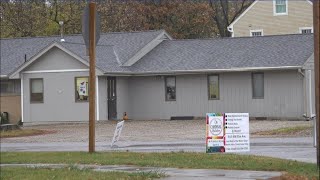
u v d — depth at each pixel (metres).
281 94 61.38
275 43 65.25
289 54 61.91
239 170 25.30
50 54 65.38
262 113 62.06
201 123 58.19
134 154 32.22
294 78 60.72
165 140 43.03
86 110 64.00
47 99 65.50
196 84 64.81
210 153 30.39
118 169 26.70
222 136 29.69
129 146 38.94
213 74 64.12
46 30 100.44
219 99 63.88
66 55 64.56
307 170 23.94
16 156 33.75
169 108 65.75
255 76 62.66
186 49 68.75
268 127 50.41
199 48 68.31
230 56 64.62
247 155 30.33
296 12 87.38
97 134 50.09
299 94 60.44
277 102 61.53
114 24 95.38
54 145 41.78
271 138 41.66
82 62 63.56
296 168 24.81
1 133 52.22
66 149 38.19
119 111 65.69
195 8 96.75
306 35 65.44
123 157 30.92
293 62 60.06
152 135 47.53
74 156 31.97
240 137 29.84
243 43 67.12
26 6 100.88
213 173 24.45
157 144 39.97
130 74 65.69
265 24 89.25
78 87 64.31
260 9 89.50
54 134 51.75
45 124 64.94
